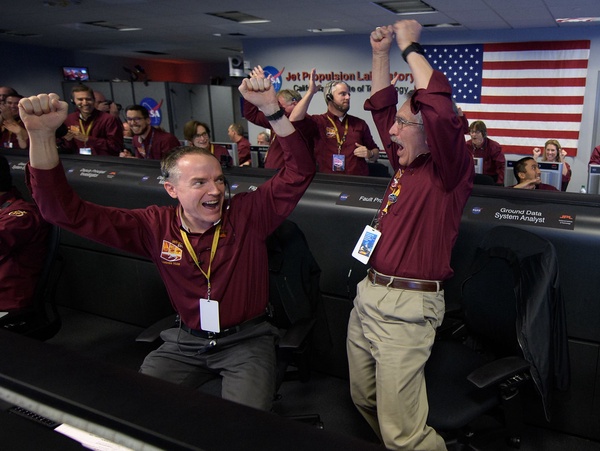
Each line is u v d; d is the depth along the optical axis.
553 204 1.75
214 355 1.51
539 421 1.92
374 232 1.55
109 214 1.44
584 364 1.76
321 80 8.62
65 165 2.91
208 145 4.16
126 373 0.56
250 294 1.52
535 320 1.41
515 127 7.36
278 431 0.46
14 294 2.06
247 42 9.11
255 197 1.55
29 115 1.18
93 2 5.62
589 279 1.67
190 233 1.49
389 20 6.69
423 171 1.50
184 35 8.53
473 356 1.68
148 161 2.79
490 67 7.35
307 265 1.76
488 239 1.65
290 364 1.96
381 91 1.79
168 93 10.29
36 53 10.41
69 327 2.92
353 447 0.44
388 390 1.46
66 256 3.03
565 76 6.92
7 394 0.54
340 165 3.73
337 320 2.22
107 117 4.43
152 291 2.74
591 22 6.41
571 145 7.08
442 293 1.54
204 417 0.48
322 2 5.59
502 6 5.48
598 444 1.82
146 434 0.46
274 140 3.82
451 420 1.42
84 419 0.49
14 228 1.98
